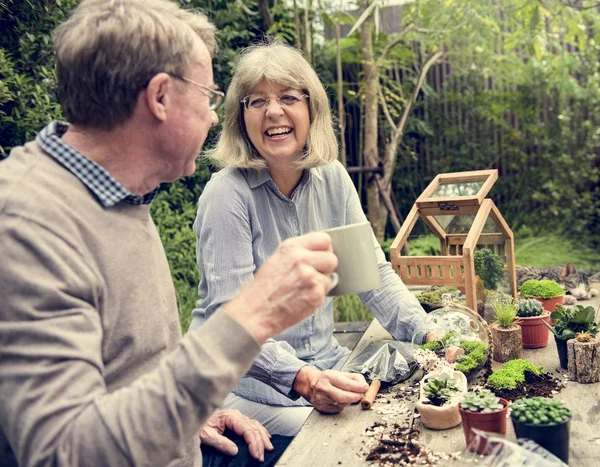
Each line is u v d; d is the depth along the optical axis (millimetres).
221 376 1042
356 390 1636
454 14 6078
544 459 1176
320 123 2146
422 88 7508
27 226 1070
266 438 1934
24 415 1001
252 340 1075
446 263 2090
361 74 6734
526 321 1970
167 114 1237
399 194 7531
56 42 1234
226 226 2035
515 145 7488
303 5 5973
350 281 1338
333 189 2322
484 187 2180
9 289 1032
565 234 7086
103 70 1184
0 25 3260
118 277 1210
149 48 1190
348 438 1454
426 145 7602
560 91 7363
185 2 4734
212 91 1314
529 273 2656
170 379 1044
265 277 1114
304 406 2139
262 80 2031
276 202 2186
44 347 1020
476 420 1323
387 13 7281
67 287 1066
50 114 3268
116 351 1230
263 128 2059
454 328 1828
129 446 1003
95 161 1246
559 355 1792
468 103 7508
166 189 5109
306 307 1099
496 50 7336
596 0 4867
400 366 1803
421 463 1296
